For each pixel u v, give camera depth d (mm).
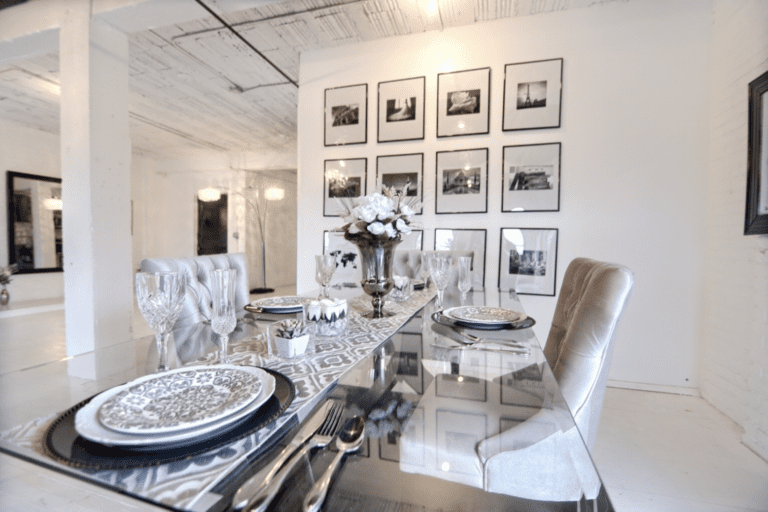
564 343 1030
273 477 491
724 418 2180
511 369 948
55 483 1552
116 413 557
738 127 2158
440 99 2971
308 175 3311
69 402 693
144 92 4195
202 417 544
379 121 3117
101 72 2451
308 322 1041
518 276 2830
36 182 5520
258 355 983
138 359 1012
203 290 1797
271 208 8117
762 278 1912
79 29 2379
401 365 958
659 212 2557
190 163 7395
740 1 2152
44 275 5641
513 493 539
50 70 3705
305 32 3002
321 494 470
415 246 3029
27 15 2512
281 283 8484
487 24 2863
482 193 2896
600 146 2654
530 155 2791
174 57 3396
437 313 1431
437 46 2979
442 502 510
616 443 1912
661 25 2529
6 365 2975
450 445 628
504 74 2832
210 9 2318
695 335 2504
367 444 620
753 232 1938
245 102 4520
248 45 3186
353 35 3053
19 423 591
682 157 2506
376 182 3141
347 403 721
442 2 2633
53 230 5730
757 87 1929
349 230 1375
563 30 2713
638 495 1518
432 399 788
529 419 716
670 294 2549
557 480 558
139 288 869
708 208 2453
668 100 2525
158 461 473
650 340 2592
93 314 2414
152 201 7602
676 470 1684
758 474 1659
